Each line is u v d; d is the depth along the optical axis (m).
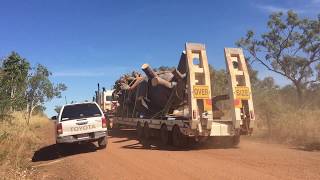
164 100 20.05
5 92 21.14
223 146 17.36
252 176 10.80
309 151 15.06
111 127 27.92
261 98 24.22
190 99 16.23
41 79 38.91
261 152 15.03
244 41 41.91
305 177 10.53
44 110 53.00
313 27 39.91
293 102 36.06
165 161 13.74
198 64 16.64
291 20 40.22
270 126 20.09
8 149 16.81
